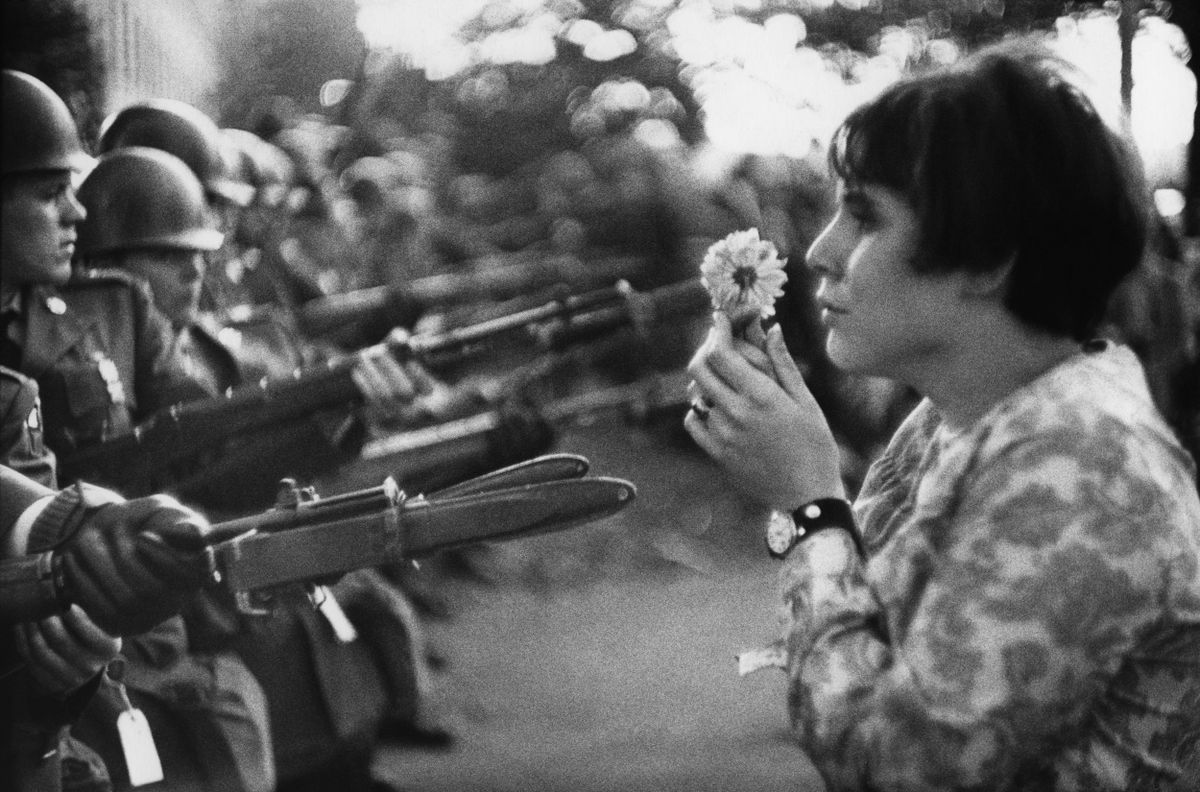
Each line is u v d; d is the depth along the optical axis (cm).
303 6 1524
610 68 2048
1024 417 201
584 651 806
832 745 200
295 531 233
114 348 402
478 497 230
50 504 247
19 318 375
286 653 455
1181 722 198
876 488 228
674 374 920
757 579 1001
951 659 194
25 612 241
